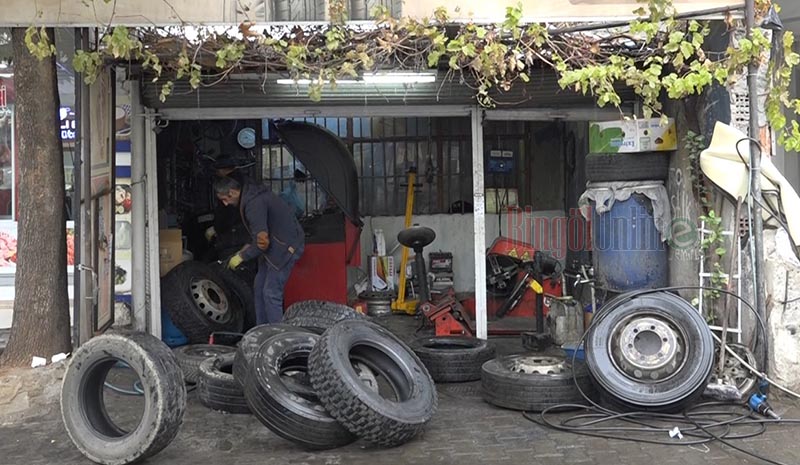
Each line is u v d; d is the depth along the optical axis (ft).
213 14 17.17
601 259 21.39
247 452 14.21
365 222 31.68
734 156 17.52
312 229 26.91
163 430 13.14
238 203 22.90
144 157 22.62
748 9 16.70
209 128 26.91
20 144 19.03
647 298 16.69
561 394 16.39
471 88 20.88
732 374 17.17
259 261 23.00
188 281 22.86
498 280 27.40
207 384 16.89
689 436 14.78
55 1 17.15
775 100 17.26
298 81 19.57
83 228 18.58
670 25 17.08
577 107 22.41
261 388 13.97
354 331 15.23
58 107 19.44
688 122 19.77
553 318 22.70
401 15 17.33
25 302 18.93
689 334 16.10
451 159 32.07
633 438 14.74
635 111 22.11
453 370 19.17
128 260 22.82
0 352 21.18
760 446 14.23
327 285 26.94
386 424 13.67
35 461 13.92
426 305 23.80
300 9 17.16
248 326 24.39
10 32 19.61
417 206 32.04
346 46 17.97
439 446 14.46
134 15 17.17
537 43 17.48
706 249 18.70
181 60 17.61
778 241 17.67
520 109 22.45
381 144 31.86
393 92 21.40
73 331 19.79
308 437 13.83
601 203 20.93
